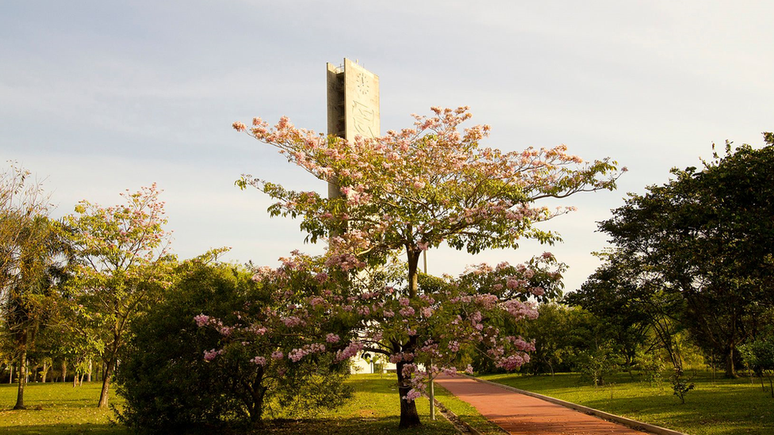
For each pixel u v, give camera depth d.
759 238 14.62
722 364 33.25
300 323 13.21
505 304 11.96
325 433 14.02
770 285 20.53
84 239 23.11
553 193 14.43
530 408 19.55
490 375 49.34
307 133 14.19
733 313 28.03
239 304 13.98
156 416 13.00
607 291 31.06
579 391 25.11
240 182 13.91
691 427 12.44
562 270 12.59
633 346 32.94
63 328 23.64
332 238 13.96
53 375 58.94
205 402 13.19
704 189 16.86
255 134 13.43
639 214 29.02
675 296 30.61
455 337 11.65
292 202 13.73
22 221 21.53
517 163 14.95
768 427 11.70
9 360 23.81
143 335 13.59
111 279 22.39
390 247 14.75
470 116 15.19
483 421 15.91
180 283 14.98
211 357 12.67
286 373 14.27
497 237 14.22
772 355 16.00
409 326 12.39
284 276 14.03
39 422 18.05
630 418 14.75
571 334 38.06
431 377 11.66
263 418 17.14
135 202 24.33
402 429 14.29
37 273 22.61
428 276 15.70
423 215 13.95
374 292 13.88
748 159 15.52
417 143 15.19
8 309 22.86
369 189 14.02
